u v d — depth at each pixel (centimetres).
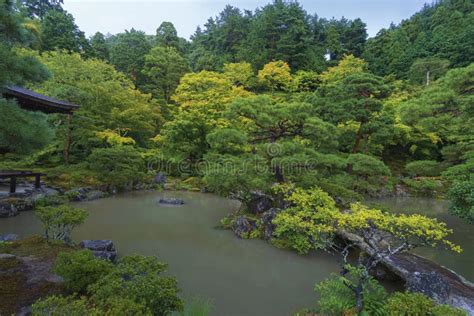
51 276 476
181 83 2311
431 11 4038
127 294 324
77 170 1508
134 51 2923
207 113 1920
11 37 546
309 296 539
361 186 1086
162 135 2041
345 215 536
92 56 2742
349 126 1387
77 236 831
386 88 1273
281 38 2888
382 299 443
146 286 337
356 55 3422
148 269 392
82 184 1421
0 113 504
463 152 970
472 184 703
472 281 602
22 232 823
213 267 660
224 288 562
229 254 740
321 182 955
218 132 980
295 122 973
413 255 648
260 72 2567
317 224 694
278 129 1016
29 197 1117
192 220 1052
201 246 790
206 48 3712
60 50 2186
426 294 459
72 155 1802
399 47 3123
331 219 644
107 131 1748
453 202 732
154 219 1052
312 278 616
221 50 3459
